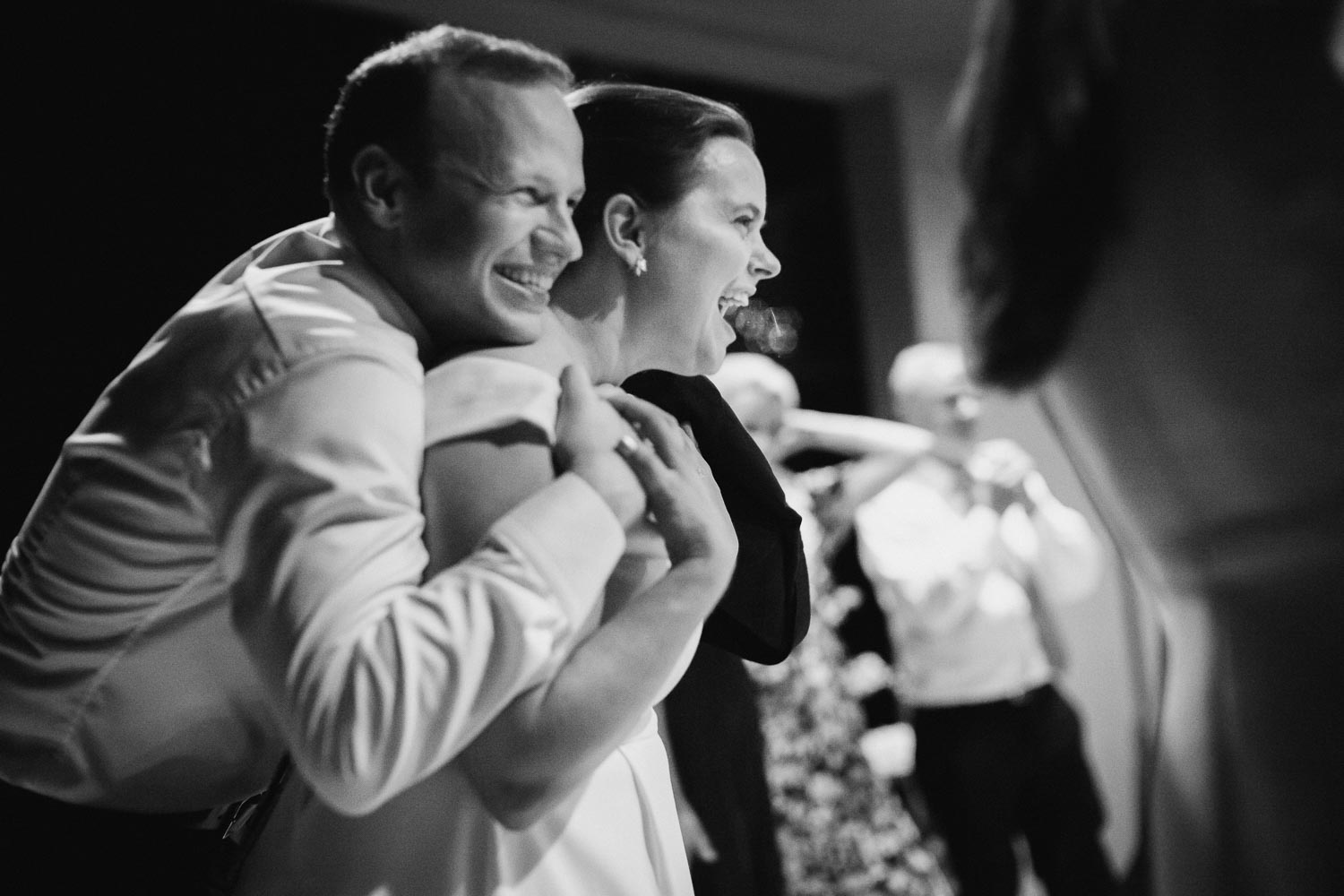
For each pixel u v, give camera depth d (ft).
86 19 11.12
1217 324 2.38
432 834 3.73
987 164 2.62
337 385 3.49
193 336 3.77
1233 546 2.49
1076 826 13.67
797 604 4.81
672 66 16.43
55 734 3.98
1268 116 2.27
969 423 13.82
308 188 12.19
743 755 9.01
